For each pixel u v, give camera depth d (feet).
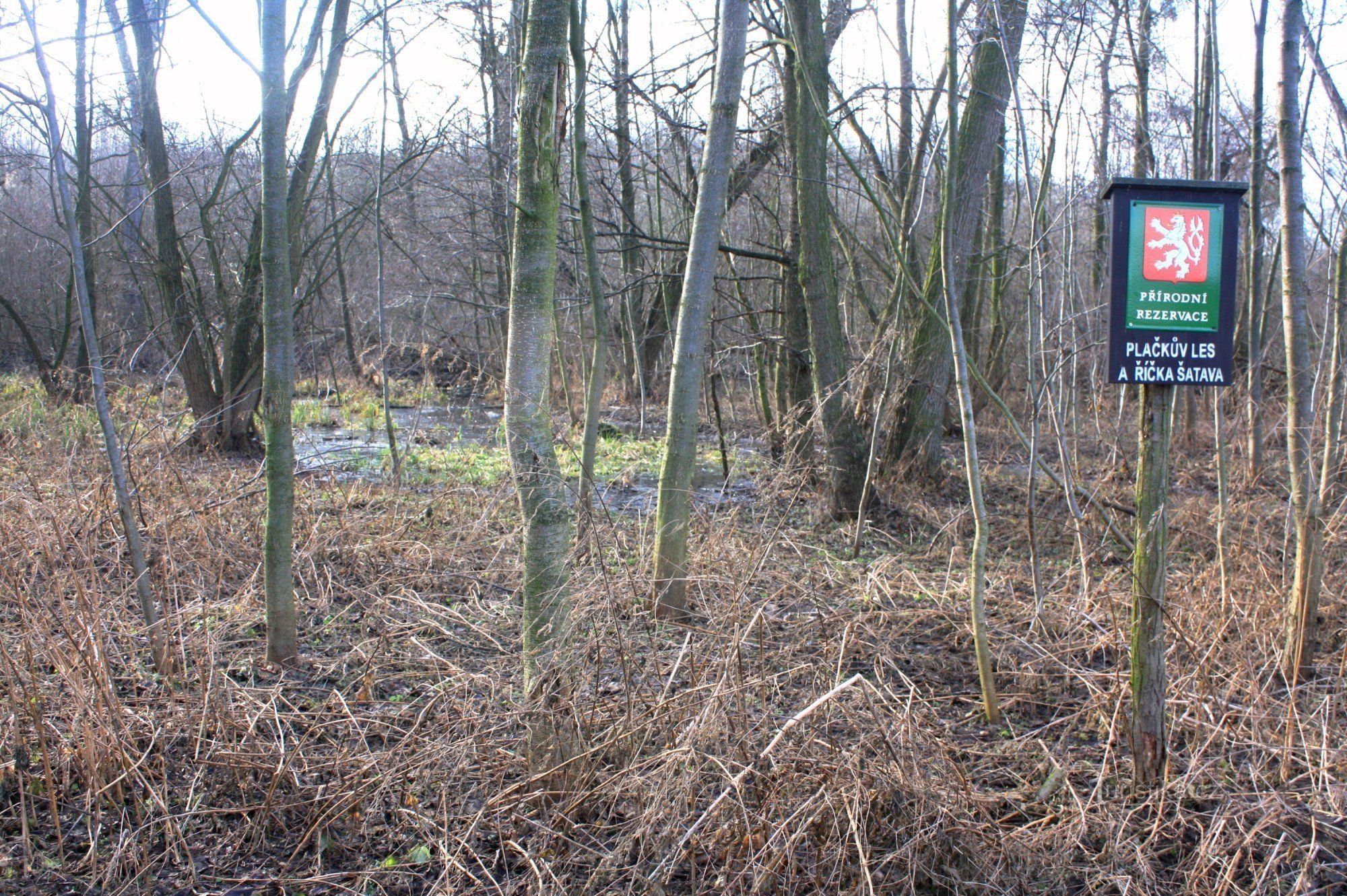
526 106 10.64
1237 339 44.11
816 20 27.50
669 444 17.69
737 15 17.81
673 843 9.73
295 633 16.07
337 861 10.66
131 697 13.56
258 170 44.42
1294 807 11.02
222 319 43.70
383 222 44.47
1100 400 42.78
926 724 12.47
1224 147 40.27
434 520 25.31
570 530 11.43
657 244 44.11
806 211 28.14
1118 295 10.27
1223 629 14.46
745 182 36.04
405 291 57.98
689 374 17.87
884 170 35.35
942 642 18.06
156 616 14.80
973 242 39.27
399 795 11.75
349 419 55.88
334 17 34.76
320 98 35.12
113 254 43.75
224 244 46.60
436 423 53.26
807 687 13.38
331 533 22.95
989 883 9.73
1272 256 40.06
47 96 13.24
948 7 13.14
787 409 33.30
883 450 32.68
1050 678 16.08
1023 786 12.06
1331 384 17.49
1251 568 18.49
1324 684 14.14
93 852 10.25
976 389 50.21
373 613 18.02
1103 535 25.85
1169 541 24.81
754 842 9.87
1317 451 25.34
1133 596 11.56
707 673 13.05
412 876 10.41
